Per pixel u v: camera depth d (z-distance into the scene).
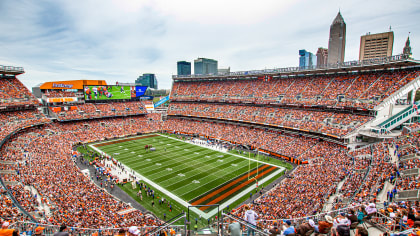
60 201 30.89
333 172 40.16
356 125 53.25
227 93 90.81
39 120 68.25
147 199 38.56
